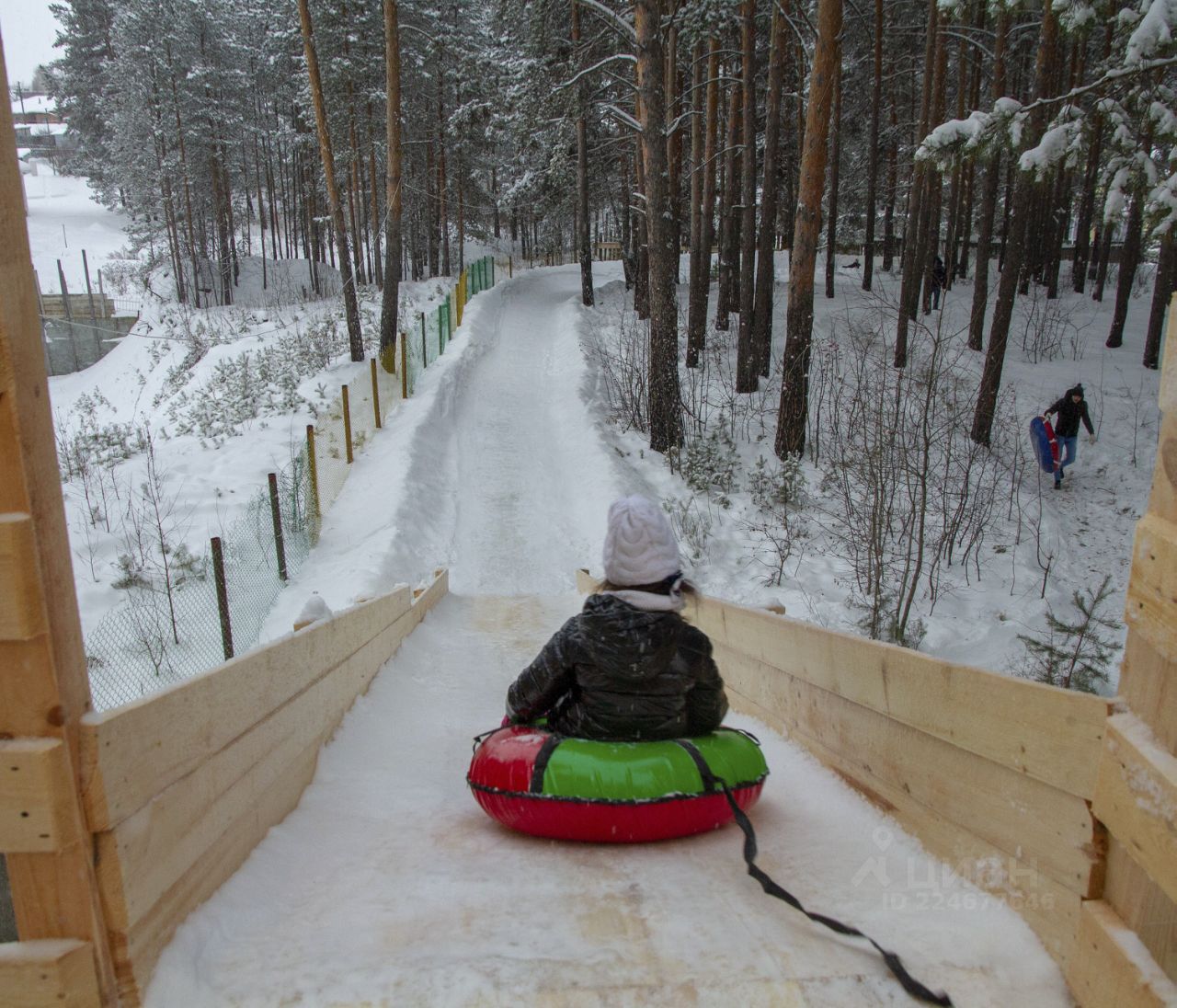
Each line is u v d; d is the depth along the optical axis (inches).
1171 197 433.4
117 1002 70.2
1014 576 473.1
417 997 72.1
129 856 71.6
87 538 468.4
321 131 882.8
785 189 1530.5
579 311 1213.7
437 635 335.6
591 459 662.5
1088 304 1122.0
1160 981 60.1
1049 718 76.9
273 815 114.6
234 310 1624.0
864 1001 71.9
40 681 66.1
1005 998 72.2
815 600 439.8
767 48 1076.5
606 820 108.7
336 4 1252.5
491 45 1488.7
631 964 77.1
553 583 497.0
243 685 104.0
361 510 553.0
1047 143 467.2
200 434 693.3
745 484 633.0
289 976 75.9
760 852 109.1
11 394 64.0
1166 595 61.9
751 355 813.9
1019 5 490.6
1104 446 691.4
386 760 162.2
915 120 1310.3
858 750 124.6
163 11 1700.3
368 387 803.4
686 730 125.8
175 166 1787.6
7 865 68.0
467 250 2391.7
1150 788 61.1
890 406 493.4
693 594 122.0
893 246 1481.3
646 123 644.7
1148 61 427.5
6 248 64.2
